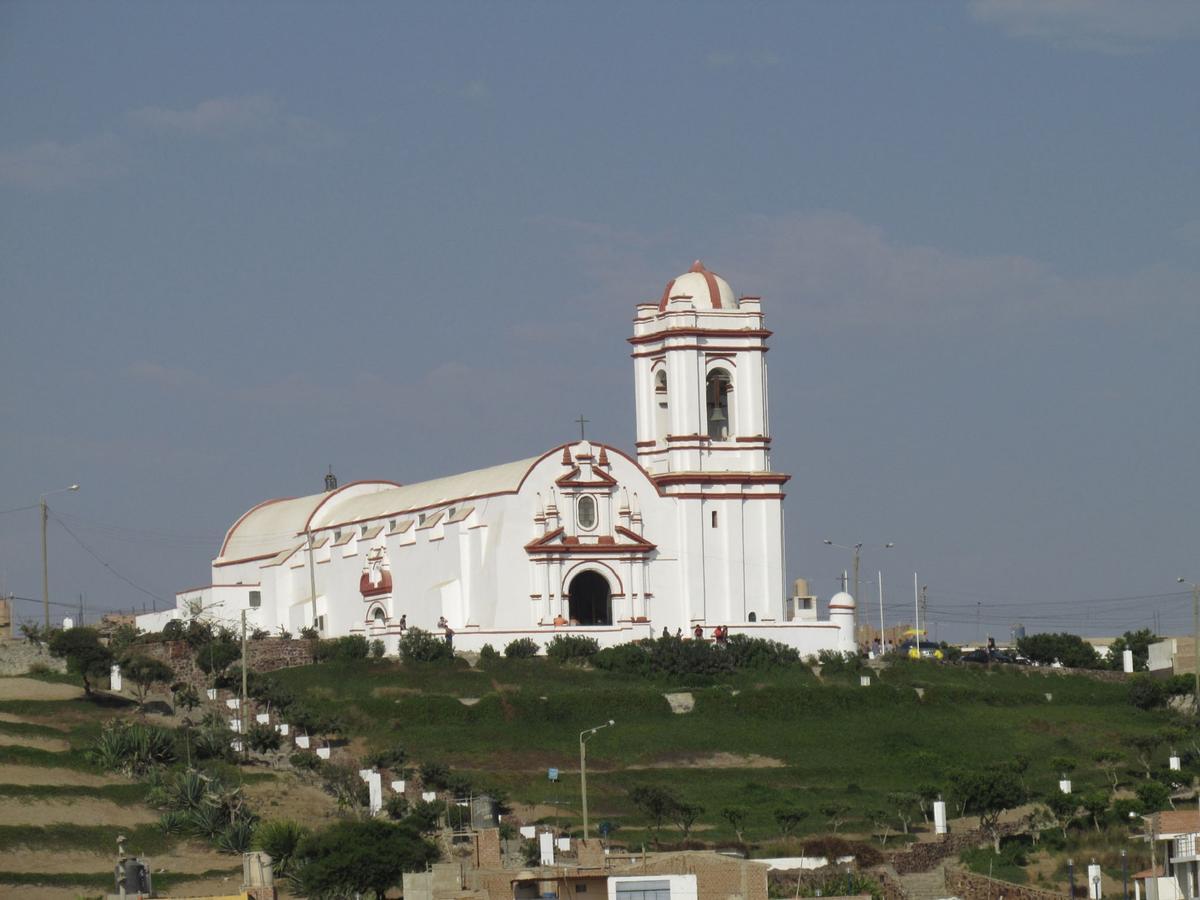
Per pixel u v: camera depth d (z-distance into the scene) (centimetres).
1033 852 16038
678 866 11250
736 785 17938
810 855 15400
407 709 18862
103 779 16250
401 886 13588
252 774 16850
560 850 14875
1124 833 16325
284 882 14088
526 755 18400
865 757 18875
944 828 16400
